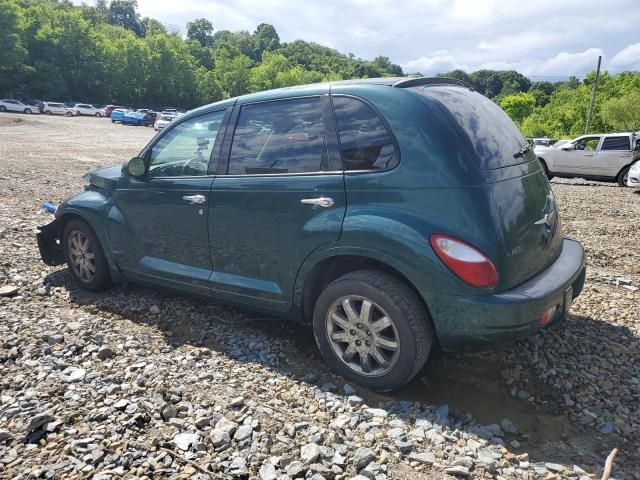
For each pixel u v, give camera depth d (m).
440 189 2.90
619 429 2.87
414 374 3.07
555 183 16.06
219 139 3.86
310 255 3.33
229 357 3.68
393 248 2.96
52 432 2.72
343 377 3.38
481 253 2.83
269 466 2.48
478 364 3.56
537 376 3.41
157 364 3.51
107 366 3.47
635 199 11.78
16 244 6.27
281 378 3.38
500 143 3.30
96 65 81.12
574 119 72.69
